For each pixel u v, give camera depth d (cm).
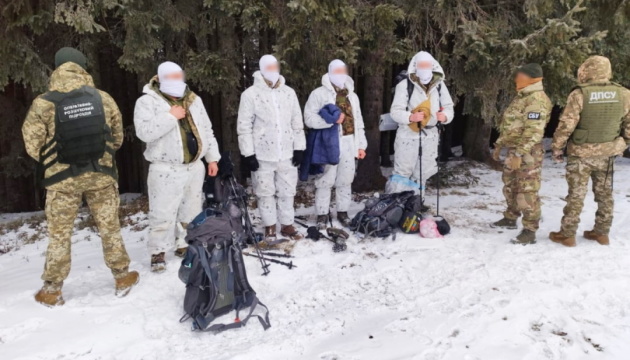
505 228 538
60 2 495
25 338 319
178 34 645
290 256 471
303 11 510
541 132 452
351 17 552
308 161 510
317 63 618
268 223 507
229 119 788
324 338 327
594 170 454
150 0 559
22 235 633
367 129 779
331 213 614
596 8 623
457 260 449
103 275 434
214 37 732
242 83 745
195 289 344
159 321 349
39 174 346
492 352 299
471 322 334
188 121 416
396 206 520
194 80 625
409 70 537
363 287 407
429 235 510
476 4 627
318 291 396
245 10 532
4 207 877
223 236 353
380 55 664
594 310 351
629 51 700
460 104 1291
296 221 579
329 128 498
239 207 470
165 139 405
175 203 423
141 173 971
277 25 561
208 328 336
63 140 335
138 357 306
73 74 340
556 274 406
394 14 580
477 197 705
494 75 655
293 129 496
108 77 898
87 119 341
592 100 432
